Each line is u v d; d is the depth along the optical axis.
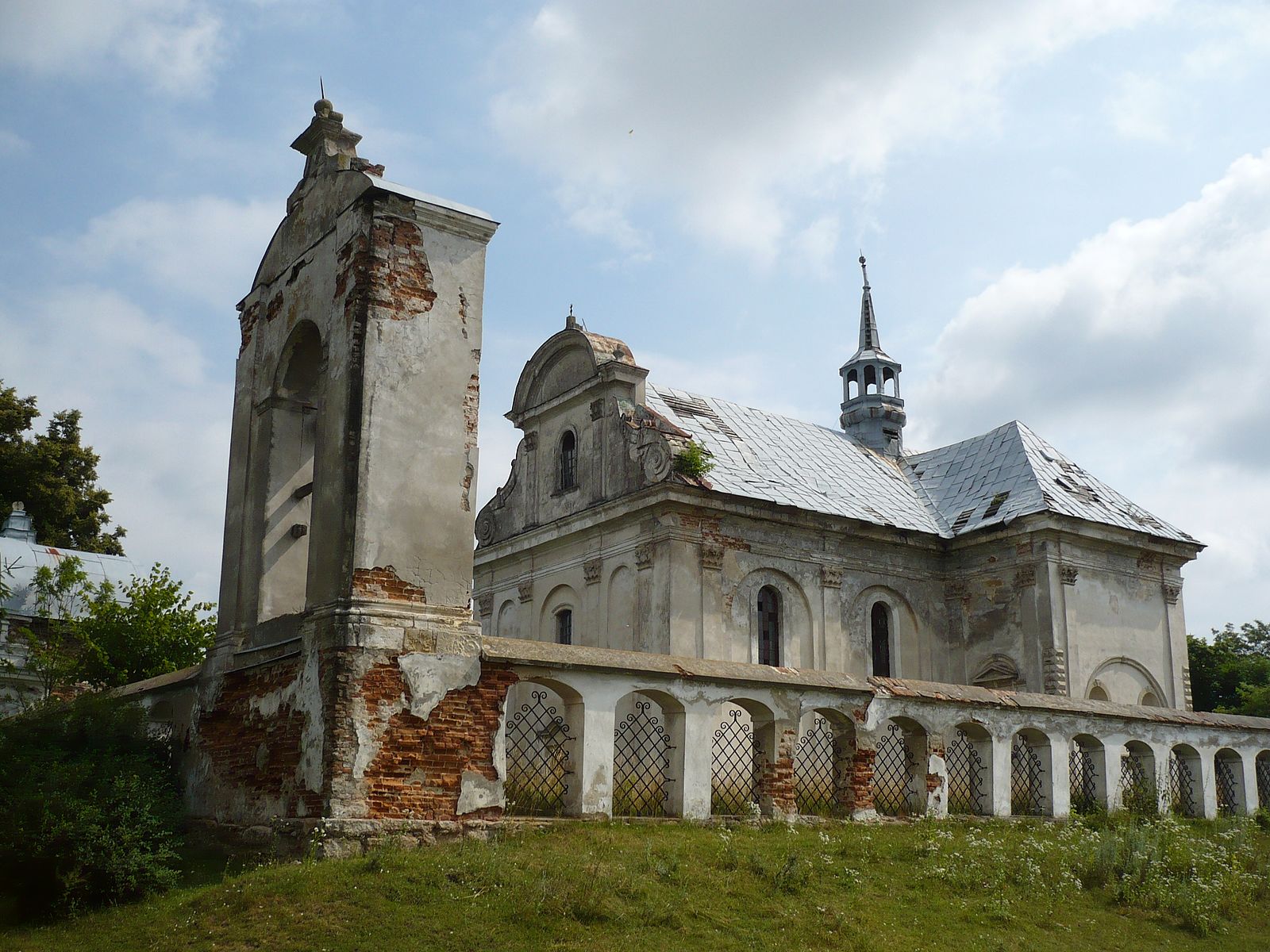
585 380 27.33
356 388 12.45
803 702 14.02
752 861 11.20
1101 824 15.94
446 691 11.98
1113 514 28.27
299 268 14.72
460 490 12.86
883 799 14.96
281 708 12.78
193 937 9.05
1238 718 19.30
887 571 27.67
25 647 33.62
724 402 30.05
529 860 10.52
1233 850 15.06
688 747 12.98
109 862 10.22
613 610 25.48
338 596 11.95
